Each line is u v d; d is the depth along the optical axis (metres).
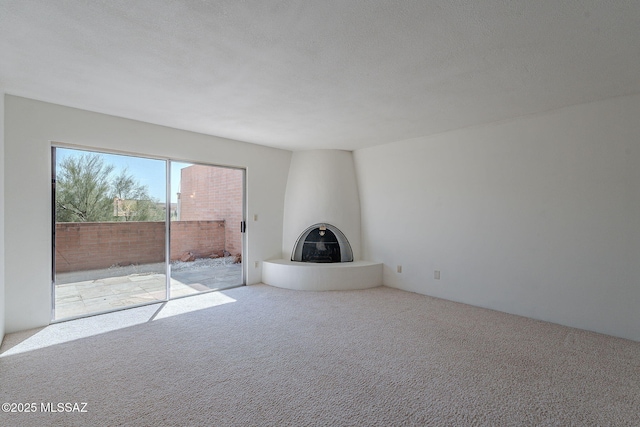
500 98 2.93
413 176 4.50
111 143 3.49
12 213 2.92
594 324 3.04
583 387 2.06
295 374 2.22
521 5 1.61
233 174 4.75
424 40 1.96
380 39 1.94
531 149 3.43
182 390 2.02
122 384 2.08
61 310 3.31
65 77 2.50
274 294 4.39
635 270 2.82
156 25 1.80
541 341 2.80
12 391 1.99
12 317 2.94
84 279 3.46
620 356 2.50
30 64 2.29
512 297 3.58
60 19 1.74
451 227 4.10
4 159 2.85
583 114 3.08
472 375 2.21
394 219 4.74
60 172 3.28
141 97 2.94
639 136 2.79
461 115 3.43
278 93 2.82
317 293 4.45
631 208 2.84
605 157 2.97
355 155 5.24
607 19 1.72
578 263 3.13
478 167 3.85
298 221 5.16
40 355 2.49
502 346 2.69
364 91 2.77
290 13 1.68
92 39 1.95
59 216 3.29
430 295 4.33
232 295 4.32
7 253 2.90
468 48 2.05
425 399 1.92
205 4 1.61
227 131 4.14
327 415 1.77
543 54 2.12
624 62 2.22
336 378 2.17
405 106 3.15
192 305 3.87
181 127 3.95
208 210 4.50
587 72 2.39
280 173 5.23
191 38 1.94
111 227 3.64
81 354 2.52
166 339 2.83
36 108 3.03
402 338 2.86
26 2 1.58
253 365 2.35
